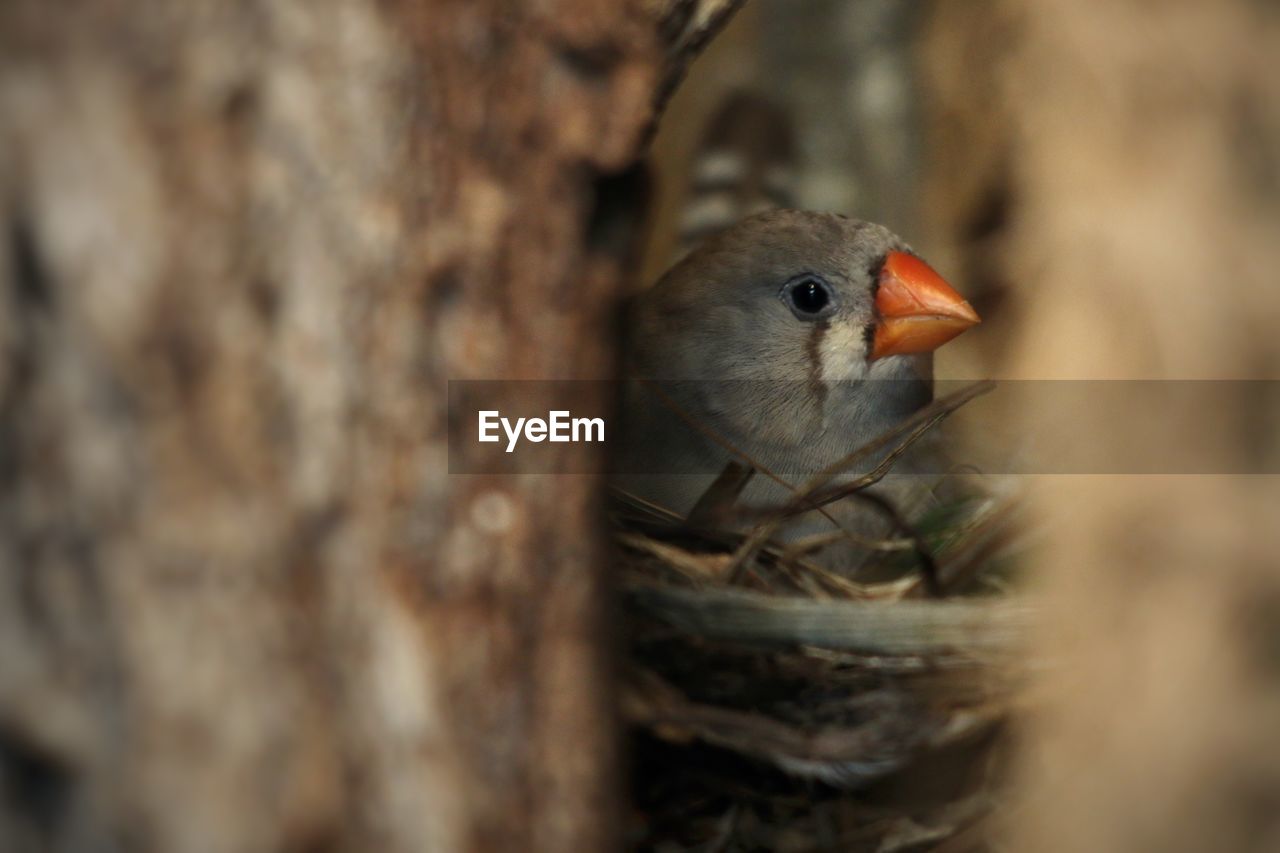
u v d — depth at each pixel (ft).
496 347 1.81
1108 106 1.82
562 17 1.82
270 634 1.59
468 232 1.80
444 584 1.77
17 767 1.50
